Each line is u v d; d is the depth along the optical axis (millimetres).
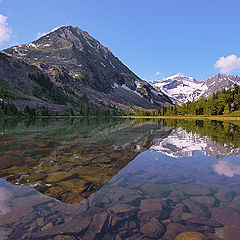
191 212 3582
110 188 4781
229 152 9539
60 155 8781
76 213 3512
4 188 4676
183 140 14000
